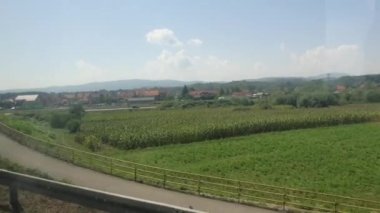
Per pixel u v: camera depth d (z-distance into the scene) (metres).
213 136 62.06
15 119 63.12
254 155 47.12
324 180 35.31
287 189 24.80
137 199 7.08
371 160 44.59
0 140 37.19
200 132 60.44
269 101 119.06
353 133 67.12
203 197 22.03
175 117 96.31
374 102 88.56
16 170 19.08
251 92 158.75
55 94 125.94
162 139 57.28
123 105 152.75
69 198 8.37
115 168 28.62
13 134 39.25
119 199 7.38
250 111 109.56
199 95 171.00
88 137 55.69
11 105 104.19
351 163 42.94
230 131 64.31
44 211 9.45
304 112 91.25
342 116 80.38
